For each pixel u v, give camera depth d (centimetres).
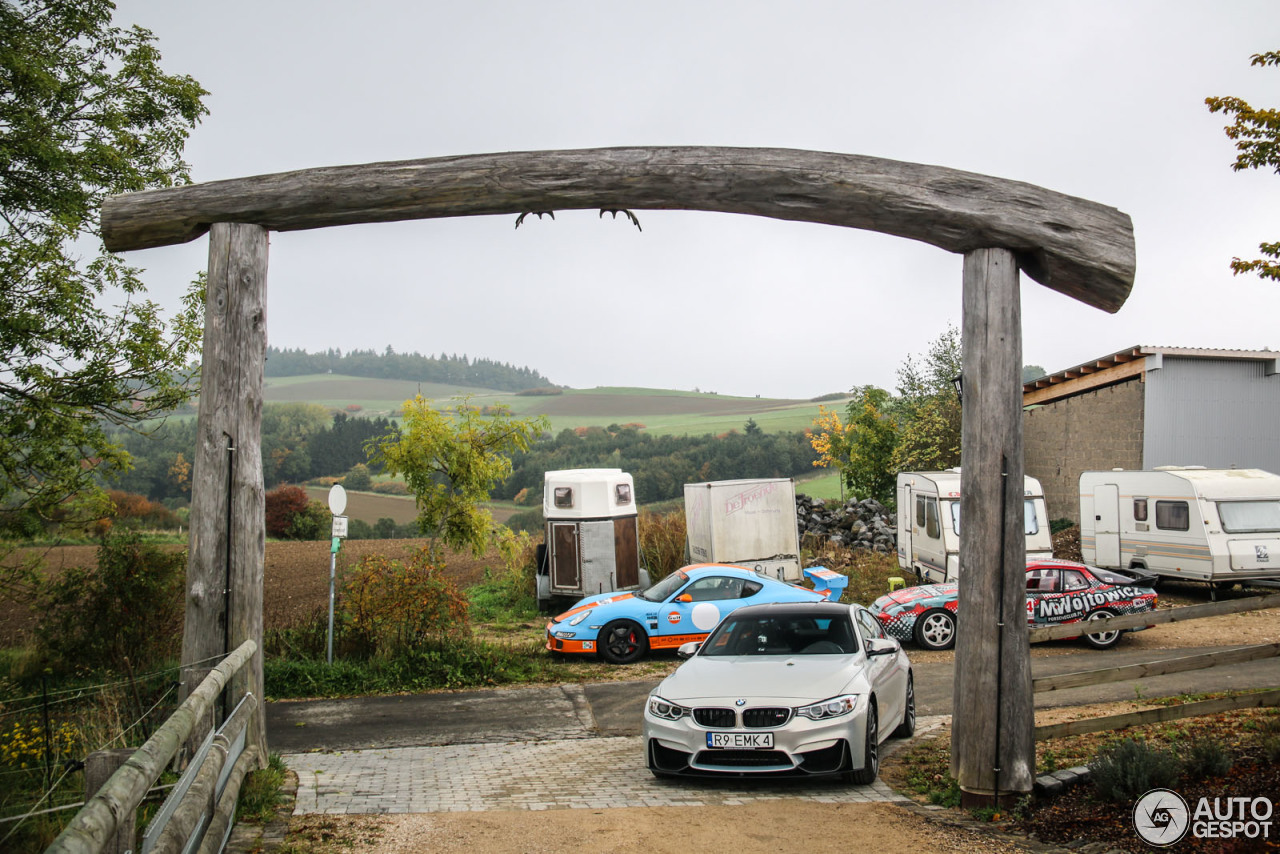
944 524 1727
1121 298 658
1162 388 2248
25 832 512
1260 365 2292
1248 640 1405
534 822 580
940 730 899
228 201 686
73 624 1164
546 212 689
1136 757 607
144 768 293
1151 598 1418
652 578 2114
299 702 1134
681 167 658
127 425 1460
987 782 623
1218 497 1709
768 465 7900
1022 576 641
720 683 723
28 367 1340
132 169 1510
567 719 1015
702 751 683
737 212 675
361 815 598
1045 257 647
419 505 1598
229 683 661
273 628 1381
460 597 1350
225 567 664
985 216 639
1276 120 840
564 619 1394
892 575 2145
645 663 1354
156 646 1174
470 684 1228
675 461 7988
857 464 3133
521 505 7031
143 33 1591
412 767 791
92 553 2862
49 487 1369
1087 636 1389
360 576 1329
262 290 695
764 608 878
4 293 1327
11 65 1380
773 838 543
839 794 668
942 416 3041
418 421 1580
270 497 4781
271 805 605
